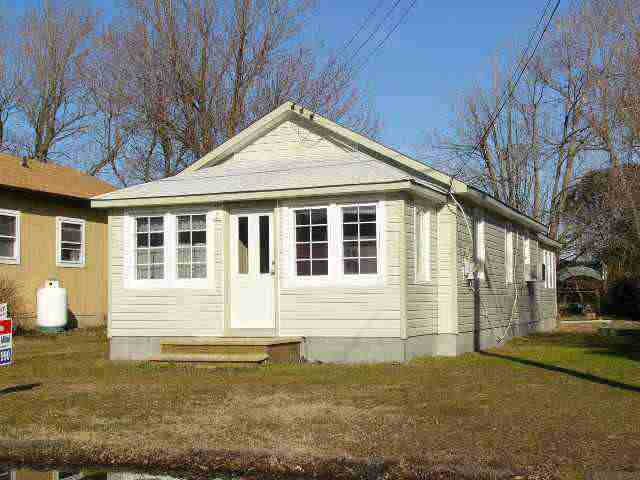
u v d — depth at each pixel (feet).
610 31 100.78
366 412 33.24
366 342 48.83
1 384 43.39
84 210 88.28
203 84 103.45
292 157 58.80
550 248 99.35
